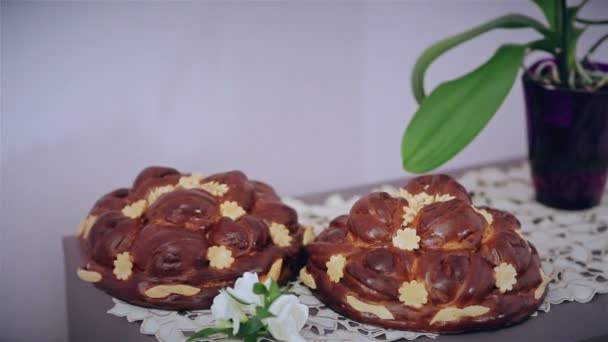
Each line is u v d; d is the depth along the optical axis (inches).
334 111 55.1
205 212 37.8
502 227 37.5
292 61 52.7
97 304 38.0
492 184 51.6
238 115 52.3
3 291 48.9
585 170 46.0
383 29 54.9
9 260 48.6
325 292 37.2
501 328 35.8
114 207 40.3
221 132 52.2
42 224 48.9
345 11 53.4
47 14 46.1
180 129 51.0
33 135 47.4
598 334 35.5
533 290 36.8
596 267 41.1
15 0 45.4
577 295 38.4
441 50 43.8
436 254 35.5
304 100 53.9
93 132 48.8
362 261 36.2
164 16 48.8
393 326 35.4
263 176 54.3
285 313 34.1
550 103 44.9
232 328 34.2
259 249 37.9
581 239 43.9
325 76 54.1
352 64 54.6
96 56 47.8
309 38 52.9
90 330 36.0
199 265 36.9
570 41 44.8
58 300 50.3
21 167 47.6
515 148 62.9
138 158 50.4
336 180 56.7
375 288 35.4
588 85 45.4
